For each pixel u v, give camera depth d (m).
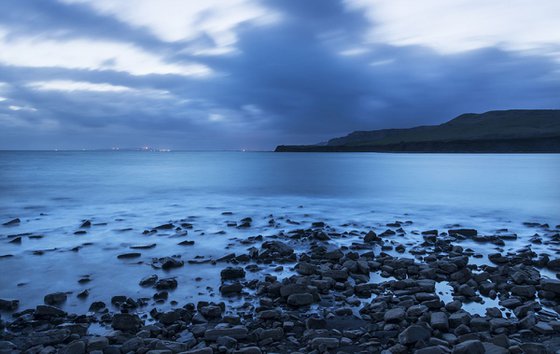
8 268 12.64
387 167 83.75
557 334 7.77
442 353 6.72
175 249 15.11
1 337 7.91
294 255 13.84
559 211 24.81
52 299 9.83
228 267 12.52
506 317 8.75
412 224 20.58
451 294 10.20
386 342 7.56
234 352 7.09
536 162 103.94
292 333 8.02
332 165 96.56
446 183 44.44
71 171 72.19
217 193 35.81
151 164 109.19
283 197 32.59
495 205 27.48
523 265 12.41
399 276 11.62
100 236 17.38
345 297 9.92
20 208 26.42
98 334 8.08
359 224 20.52
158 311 9.23
